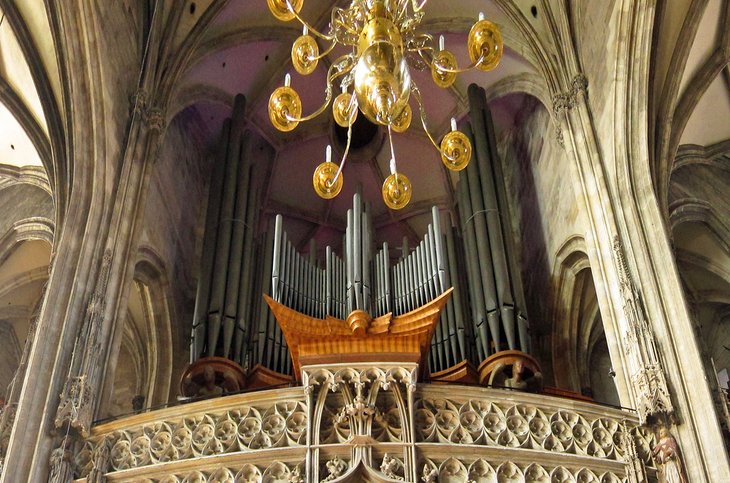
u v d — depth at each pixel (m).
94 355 15.35
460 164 15.14
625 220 16.59
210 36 21.70
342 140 26.09
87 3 17.58
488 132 22.36
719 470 12.98
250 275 20.38
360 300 17.97
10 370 23.45
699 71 18.83
